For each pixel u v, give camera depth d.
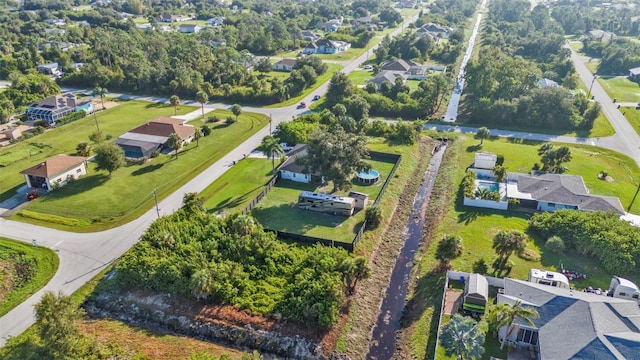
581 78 162.75
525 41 196.00
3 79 165.00
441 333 53.50
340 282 59.31
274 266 63.84
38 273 64.56
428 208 85.94
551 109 119.31
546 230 71.88
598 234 66.75
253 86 145.75
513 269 64.94
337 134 82.81
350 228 76.06
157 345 53.59
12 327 55.06
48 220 77.00
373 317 59.66
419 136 115.25
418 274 67.12
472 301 57.38
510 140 112.44
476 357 48.28
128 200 83.62
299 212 80.62
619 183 89.62
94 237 72.75
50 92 145.88
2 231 73.88
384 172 96.44
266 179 92.12
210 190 87.44
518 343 51.56
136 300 59.91
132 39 190.38
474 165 96.56
